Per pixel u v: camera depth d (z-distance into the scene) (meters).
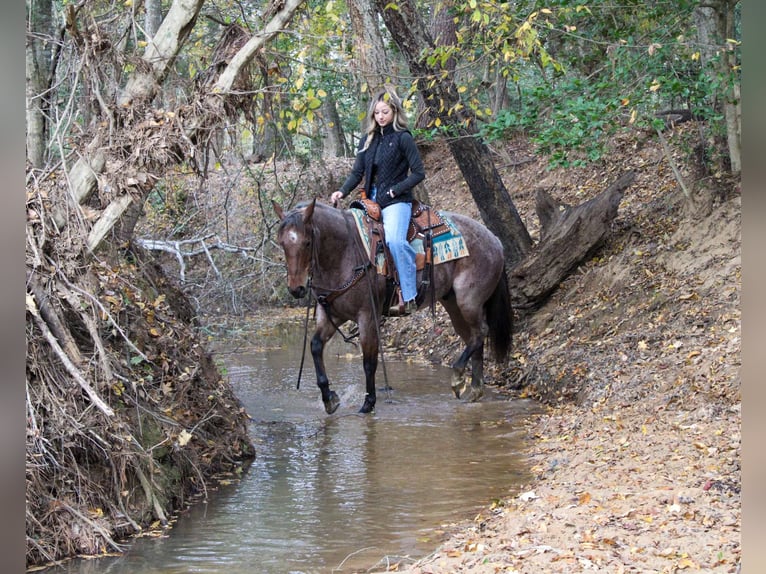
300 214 7.57
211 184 13.59
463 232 9.05
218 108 6.06
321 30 7.44
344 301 8.22
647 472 5.42
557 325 10.61
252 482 6.21
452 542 4.65
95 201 6.42
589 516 4.61
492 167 12.41
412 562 4.46
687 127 13.77
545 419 7.99
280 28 6.21
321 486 6.07
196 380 6.86
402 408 8.82
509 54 7.88
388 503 5.63
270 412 8.69
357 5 10.38
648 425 6.67
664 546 4.02
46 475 4.83
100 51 5.84
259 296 16.25
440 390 9.81
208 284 11.59
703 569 3.67
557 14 8.99
